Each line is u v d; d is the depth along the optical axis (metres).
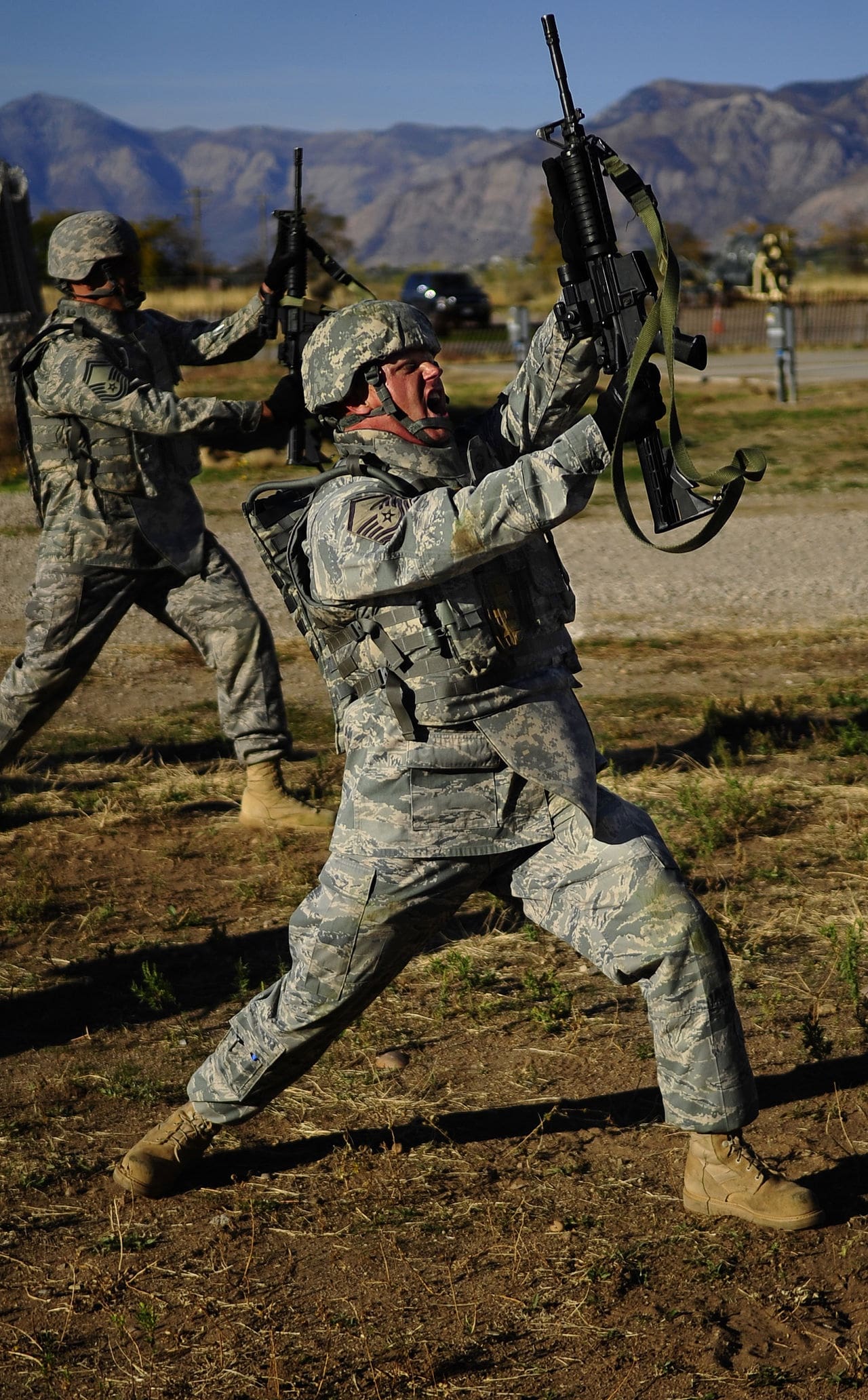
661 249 4.23
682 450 4.25
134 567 8.88
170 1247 5.29
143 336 8.54
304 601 4.79
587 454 4.14
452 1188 5.57
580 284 4.65
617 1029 6.79
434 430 4.82
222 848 9.45
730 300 71.75
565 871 4.97
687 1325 4.71
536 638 4.90
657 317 4.17
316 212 85.44
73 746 11.89
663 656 14.34
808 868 8.65
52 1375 4.63
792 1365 4.54
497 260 87.38
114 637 15.95
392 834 4.85
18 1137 6.08
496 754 4.85
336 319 4.84
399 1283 5.02
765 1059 6.45
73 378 8.24
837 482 24.53
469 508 4.20
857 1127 5.85
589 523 21.75
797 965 7.38
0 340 28.09
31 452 8.76
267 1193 5.61
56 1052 6.85
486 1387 4.49
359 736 4.91
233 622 9.28
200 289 75.81
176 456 8.85
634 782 10.27
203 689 13.74
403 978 7.43
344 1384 4.54
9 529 22.33
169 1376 4.61
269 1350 4.70
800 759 10.80
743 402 34.59
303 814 9.61
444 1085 6.36
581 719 5.07
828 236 95.31
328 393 4.83
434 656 4.75
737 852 8.79
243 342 8.68
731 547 19.77
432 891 4.92
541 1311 4.82
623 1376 4.51
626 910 4.84
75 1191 5.69
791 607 16.31
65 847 9.52
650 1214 5.31
